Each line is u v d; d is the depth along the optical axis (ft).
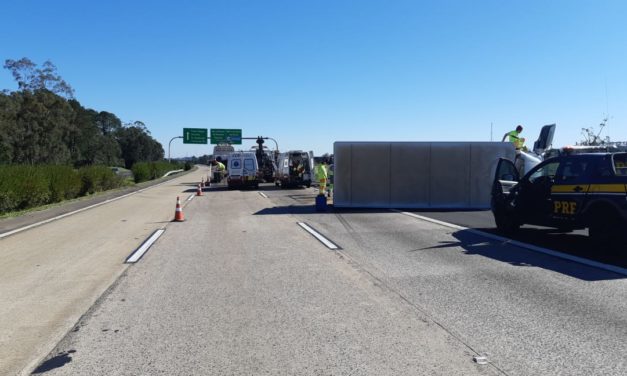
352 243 35.68
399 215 54.65
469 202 63.00
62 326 18.28
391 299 21.01
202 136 219.00
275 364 14.57
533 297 20.97
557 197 33.06
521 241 35.65
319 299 21.21
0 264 29.60
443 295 21.50
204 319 18.83
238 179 114.42
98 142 356.79
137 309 20.24
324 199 60.34
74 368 14.53
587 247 32.86
